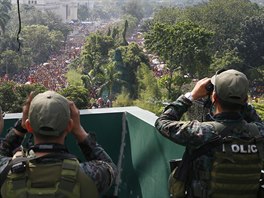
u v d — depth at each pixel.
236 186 3.08
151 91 51.06
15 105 37.28
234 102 3.15
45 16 140.25
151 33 57.25
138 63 56.81
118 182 5.09
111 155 5.01
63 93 42.06
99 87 54.47
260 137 3.19
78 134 3.07
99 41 71.88
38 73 81.50
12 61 83.62
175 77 52.00
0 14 92.19
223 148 3.11
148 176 4.60
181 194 3.27
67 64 93.62
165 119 3.38
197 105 3.48
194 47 53.12
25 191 2.65
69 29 145.12
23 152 2.88
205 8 83.19
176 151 4.10
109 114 4.92
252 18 71.19
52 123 2.74
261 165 3.20
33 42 103.75
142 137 4.64
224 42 76.88
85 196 2.73
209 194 3.10
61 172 2.71
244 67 68.12
